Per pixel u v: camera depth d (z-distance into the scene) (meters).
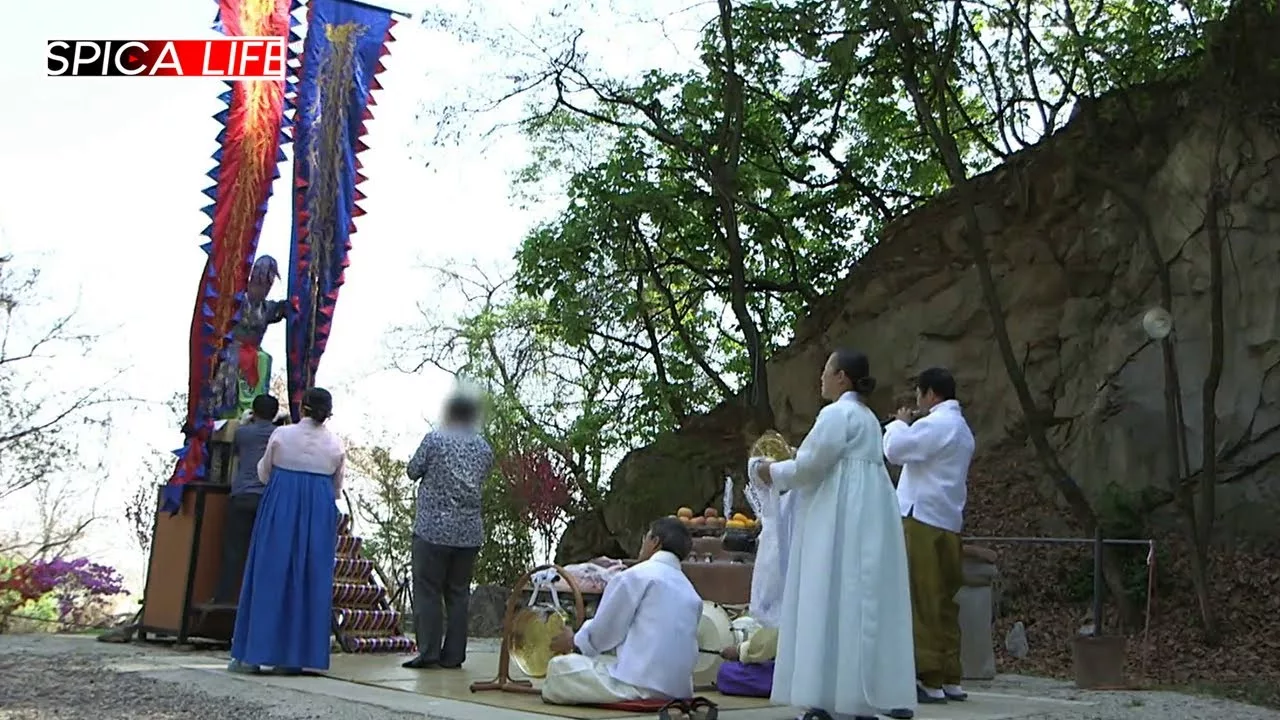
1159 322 9.84
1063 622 10.28
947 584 6.55
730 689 6.35
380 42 9.56
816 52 12.91
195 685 6.38
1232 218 11.25
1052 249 13.11
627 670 5.51
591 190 14.42
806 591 5.01
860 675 4.87
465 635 7.60
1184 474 11.14
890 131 15.25
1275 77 11.33
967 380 13.30
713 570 7.28
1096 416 11.96
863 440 5.16
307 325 9.19
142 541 13.90
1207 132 11.70
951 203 14.54
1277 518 10.50
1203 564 9.38
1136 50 11.52
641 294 15.65
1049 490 11.97
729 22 13.07
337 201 9.34
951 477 6.54
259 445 8.52
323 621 7.05
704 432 15.90
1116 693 7.44
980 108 15.26
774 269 16.47
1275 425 10.76
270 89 8.86
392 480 16.42
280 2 8.99
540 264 14.55
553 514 15.20
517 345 16.09
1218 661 8.92
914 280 14.04
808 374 14.62
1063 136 13.41
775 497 6.33
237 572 8.49
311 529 7.10
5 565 12.41
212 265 8.70
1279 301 10.93
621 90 14.35
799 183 15.84
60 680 6.47
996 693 7.20
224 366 9.08
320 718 5.18
